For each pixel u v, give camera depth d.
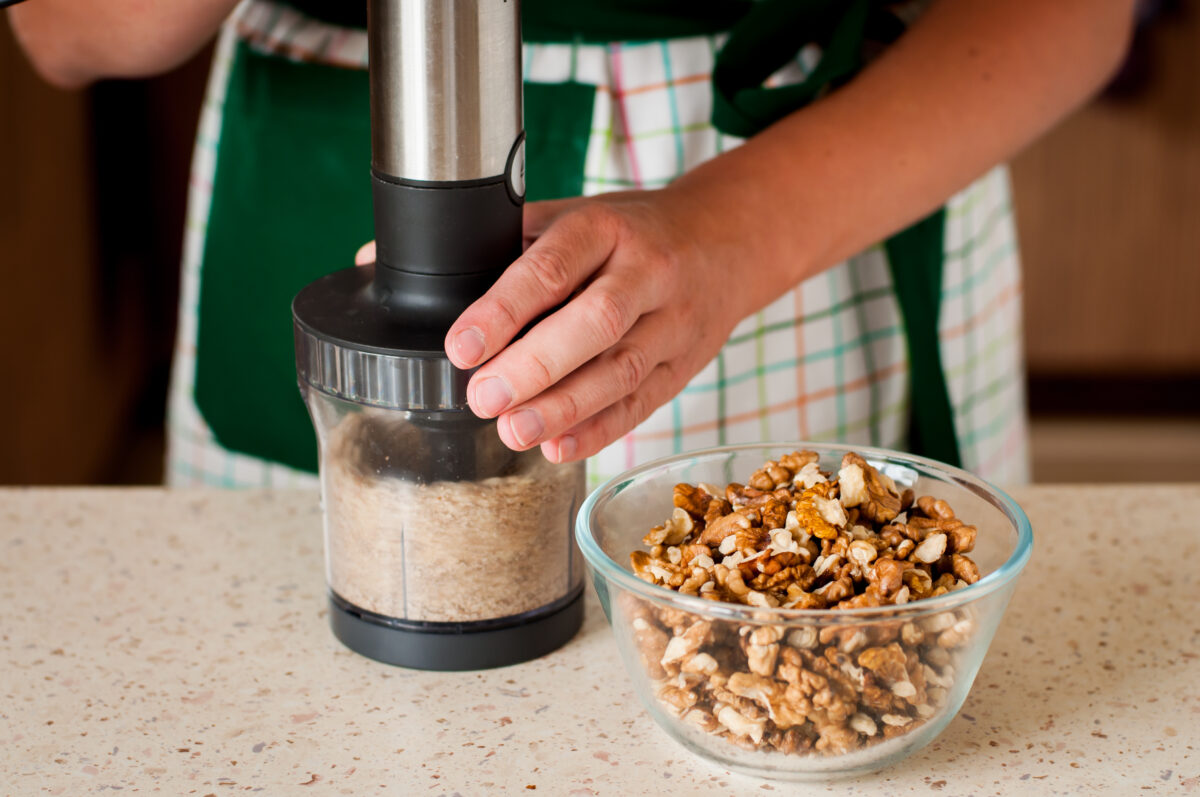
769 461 0.64
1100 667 0.65
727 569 0.55
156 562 0.75
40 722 0.60
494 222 0.57
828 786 0.56
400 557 0.62
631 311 0.57
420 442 0.59
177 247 2.64
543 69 0.90
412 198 0.56
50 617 0.68
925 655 0.53
